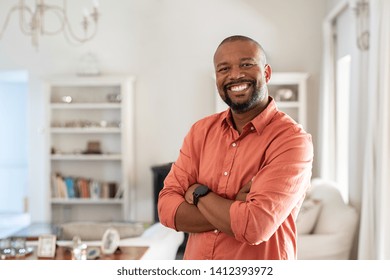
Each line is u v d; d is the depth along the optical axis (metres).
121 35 8.23
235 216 1.79
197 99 8.20
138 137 8.29
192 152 2.05
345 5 6.31
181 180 2.04
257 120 1.88
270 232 1.80
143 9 8.23
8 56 8.31
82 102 8.15
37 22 6.27
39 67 8.30
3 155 10.72
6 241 3.82
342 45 6.76
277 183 1.82
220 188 1.92
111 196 8.01
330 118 7.16
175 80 8.22
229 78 1.83
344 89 7.12
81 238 4.13
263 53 1.87
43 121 8.32
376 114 4.68
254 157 1.88
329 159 7.17
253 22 8.09
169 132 8.24
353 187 5.80
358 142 5.58
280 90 7.66
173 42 8.21
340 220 5.04
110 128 7.91
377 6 4.57
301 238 4.91
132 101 8.16
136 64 8.23
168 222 1.99
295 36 8.02
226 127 1.98
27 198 10.66
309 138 1.92
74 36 8.26
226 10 8.14
